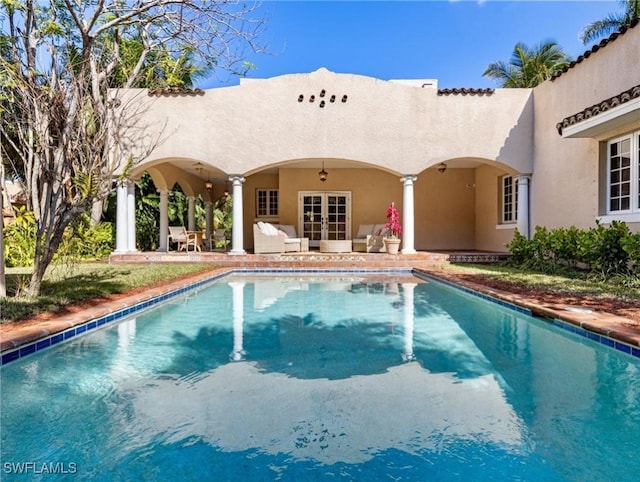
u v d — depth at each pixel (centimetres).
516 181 1366
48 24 735
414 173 1258
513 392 346
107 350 464
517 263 1110
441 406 319
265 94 1260
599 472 233
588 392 347
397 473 231
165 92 1243
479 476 229
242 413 307
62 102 592
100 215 1405
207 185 1698
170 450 257
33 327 446
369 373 393
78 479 228
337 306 715
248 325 585
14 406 322
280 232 1472
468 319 614
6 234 1009
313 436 273
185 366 414
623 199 884
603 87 920
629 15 1822
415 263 1205
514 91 1245
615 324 429
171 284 811
